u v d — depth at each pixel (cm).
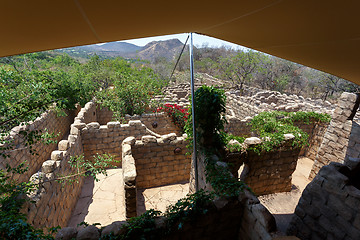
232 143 701
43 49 205
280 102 1878
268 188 829
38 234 320
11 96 468
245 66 2728
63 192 607
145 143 781
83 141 895
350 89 2614
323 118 1139
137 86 1385
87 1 133
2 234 286
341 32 223
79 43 215
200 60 4281
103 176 888
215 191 459
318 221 482
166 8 169
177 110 1292
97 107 1470
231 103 1741
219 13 200
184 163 862
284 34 263
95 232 352
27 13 133
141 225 365
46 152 968
